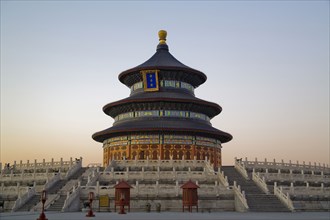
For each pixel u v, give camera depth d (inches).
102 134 3924.7
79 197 2174.0
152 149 3722.9
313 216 1660.9
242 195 2089.1
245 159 2910.9
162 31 4783.5
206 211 2076.8
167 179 2472.9
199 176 2488.9
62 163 3058.6
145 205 2143.2
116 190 2032.5
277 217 1587.1
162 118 3934.5
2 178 2760.8
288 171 3009.4
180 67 4158.5
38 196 2336.4
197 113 4106.8
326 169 3371.1
